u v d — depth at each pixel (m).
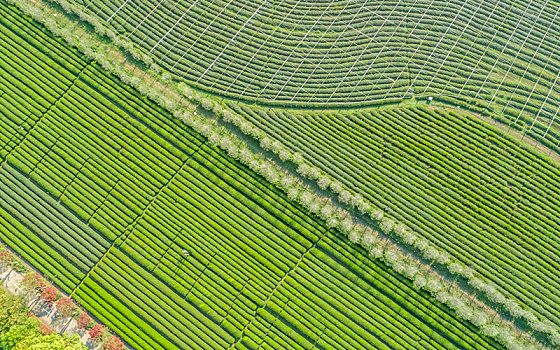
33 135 57.16
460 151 56.00
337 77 58.56
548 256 52.59
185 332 51.22
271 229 53.81
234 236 53.88
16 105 57.91
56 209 55.00
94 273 53.09
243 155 54.31
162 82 58.12
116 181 55.72
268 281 52.47
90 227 54.75
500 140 56.28
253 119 56.69
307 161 55.25
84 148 56.53
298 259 53.09
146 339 51.09
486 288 50.62
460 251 52.75
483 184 55.00
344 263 52.78
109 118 57.34
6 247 54.16
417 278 50.84
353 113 57.50
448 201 54.56
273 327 51.50
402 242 52.97
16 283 52.69
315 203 53.06
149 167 55.91
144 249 53.75
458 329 50.59
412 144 56.34
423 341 50.69
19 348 47.31
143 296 52.31
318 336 51.22
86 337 51.22
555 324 50.47
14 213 54.72
